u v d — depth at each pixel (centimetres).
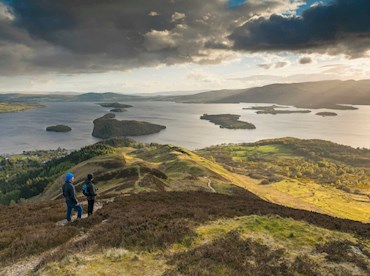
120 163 17062
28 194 18150
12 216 2852
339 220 2783
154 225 2014
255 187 18850
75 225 2206
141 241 1731
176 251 1642
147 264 1452
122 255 1528
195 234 1900
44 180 18738
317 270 1505
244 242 1773
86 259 1484
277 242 1866
